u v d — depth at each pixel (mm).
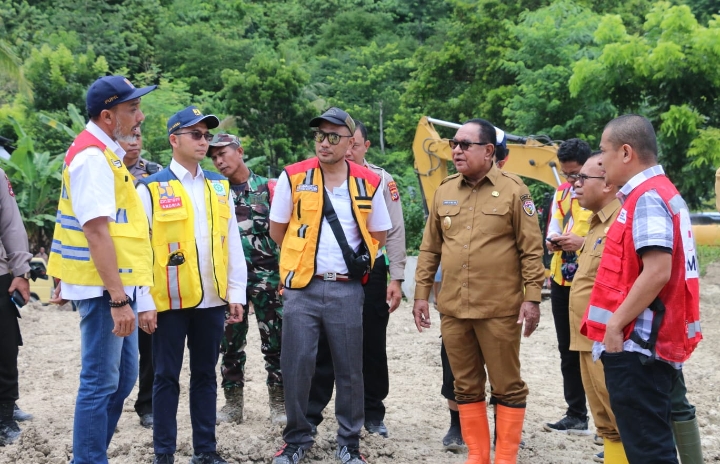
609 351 3318
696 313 3367
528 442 5102
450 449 4941
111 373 3811
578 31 21578
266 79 28516
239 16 55031
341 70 44219
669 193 3314
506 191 4387
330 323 4426
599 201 4270
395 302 5055
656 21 19016
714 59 17453
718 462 4750
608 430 4199
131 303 3850
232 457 4570
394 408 6043
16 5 40594
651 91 18547
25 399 6238
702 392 6594
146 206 4230
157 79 40750
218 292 4316
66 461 4473
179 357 4285
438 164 11469
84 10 42312
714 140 16828
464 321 4441
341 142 4422
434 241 4707
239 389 5410
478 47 25469
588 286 4238
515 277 4391
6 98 26000
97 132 3799
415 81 26781
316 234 4426
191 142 4316
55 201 19453
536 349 8375
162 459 4223
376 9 58656
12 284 5027
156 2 47469
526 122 20625
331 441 4934
